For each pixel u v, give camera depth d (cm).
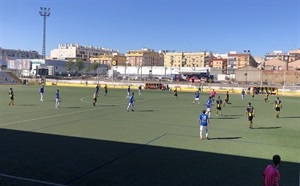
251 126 2148
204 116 1697
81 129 1939
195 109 3316
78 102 3819
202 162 1237
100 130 1920
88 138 1664
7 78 8731
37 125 2055
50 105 3397
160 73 13512
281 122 2452
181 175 1070
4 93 5175
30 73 11931
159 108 3353
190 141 1642
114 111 2972
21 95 4800
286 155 1381
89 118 2461
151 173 1086
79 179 1009
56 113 2725
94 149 1418
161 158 1287
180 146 1518
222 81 12112
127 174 1070
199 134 1852
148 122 2298
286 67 14000
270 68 14362
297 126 2247
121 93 5797
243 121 2475
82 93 5497
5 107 3138
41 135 1720
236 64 18675
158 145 1528
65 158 1252
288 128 2152
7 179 988
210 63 19350
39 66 12519
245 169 1151
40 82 8938
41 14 11250
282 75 11819
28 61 12975
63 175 1044
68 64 14700
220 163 1227
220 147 1512
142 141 1612
